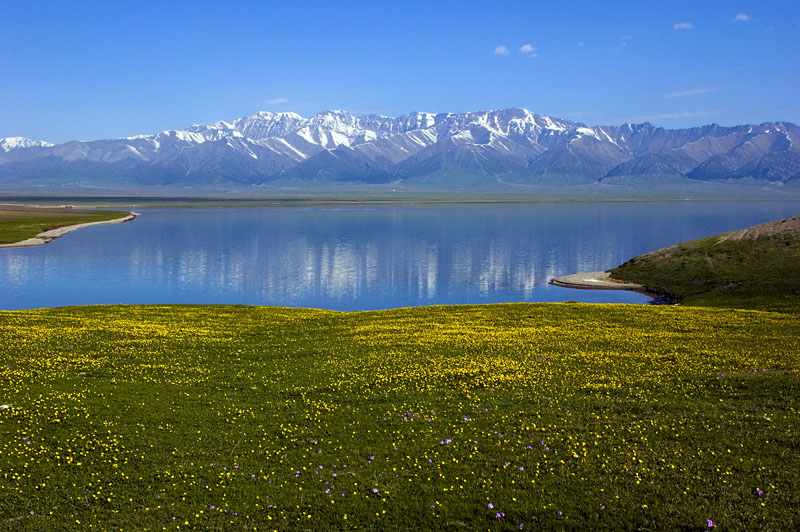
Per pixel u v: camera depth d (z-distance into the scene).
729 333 50.03
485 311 63.62
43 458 26.41
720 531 20.61
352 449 27.48
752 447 26.17
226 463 26.33
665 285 116.62
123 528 21.73
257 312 67.81
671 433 27.86
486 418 30.42
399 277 154.50
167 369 40.38
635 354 42.28
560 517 21.77
